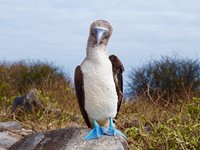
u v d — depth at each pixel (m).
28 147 3.34
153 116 4.90
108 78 3.17
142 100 6.41
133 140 3.93
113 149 3.21
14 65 10.38
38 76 9.79
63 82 9.38
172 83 8.70
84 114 3.31
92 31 3.25
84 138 3.25
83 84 3.20
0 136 4.33
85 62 3.22
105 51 3.23
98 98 3.18
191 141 3.76
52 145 3.27
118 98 3.36
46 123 5.48
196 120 4.08
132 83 8.91
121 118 5.28
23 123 5.41
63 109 6.11
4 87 8.12
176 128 3.92
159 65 9.03
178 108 5.11
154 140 3.85
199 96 7.72
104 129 3.29
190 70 8.95
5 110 5.94
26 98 5.88
